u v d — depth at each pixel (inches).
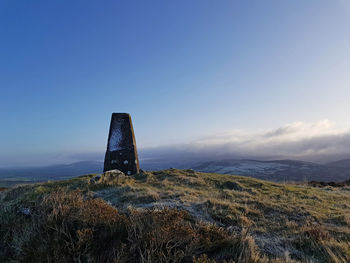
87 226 198.8
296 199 394.3
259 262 170.2
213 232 208.2
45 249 171.0
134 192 384.5
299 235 231.0
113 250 167.9
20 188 435.2
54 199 263.4
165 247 174.7
